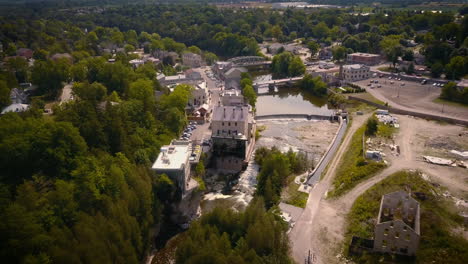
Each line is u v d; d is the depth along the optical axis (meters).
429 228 100.81
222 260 82.69
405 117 198.12
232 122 156.75
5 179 96.50
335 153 163.38
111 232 89.81
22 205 83.38
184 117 179.50
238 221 99.56
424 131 175.50
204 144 157.88
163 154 128.25
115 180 103.88
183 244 93.19
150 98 169.75
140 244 101.56
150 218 109.06
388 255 95.31
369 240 99.25
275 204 121.19
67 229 85.25
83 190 97.25
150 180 114.56
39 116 145.38
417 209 102.38
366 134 173.38
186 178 126.12
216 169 158.75
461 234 98.81
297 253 99.56
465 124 181.62
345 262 96.38
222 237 91.81
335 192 127.00
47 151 102.06
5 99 172.75
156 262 105.88
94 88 170.88
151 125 149.50
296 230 108.25
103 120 125.81
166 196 118.75
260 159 159.38
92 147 117.44
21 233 77.12
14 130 107.62
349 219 112.19
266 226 92.38
